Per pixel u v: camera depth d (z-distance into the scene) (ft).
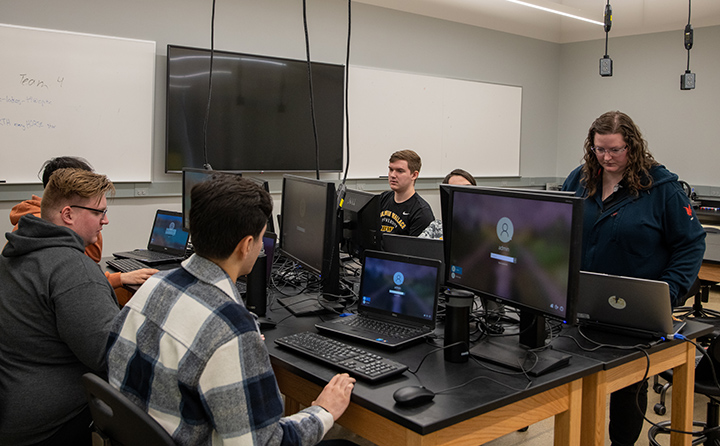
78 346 4.71
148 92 13.42
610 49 20.59
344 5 16.48
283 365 4.75
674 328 5.74
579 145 21.86
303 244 6.47
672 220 6.32
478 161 20.12
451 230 5.57
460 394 4.11
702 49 18.42
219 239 3.41
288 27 15.52
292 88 15.51
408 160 10.15
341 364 4.50
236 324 3.23
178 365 3.18
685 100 18.92
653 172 6.52
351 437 8.14
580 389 4.83
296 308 6.32
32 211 7.93
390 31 17.52
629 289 5.49
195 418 3.21
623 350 5.21
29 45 11.85
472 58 19.60
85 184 5.39
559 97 22.33
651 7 19.30
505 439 8.02
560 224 4.38
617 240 6.64
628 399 6.49
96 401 3.65
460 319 4.77
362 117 17.02
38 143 12.09
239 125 14.67
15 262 4.96
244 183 3.59
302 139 15.84
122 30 13.03
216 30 14.34
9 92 11.69
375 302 5.74
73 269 4.87
